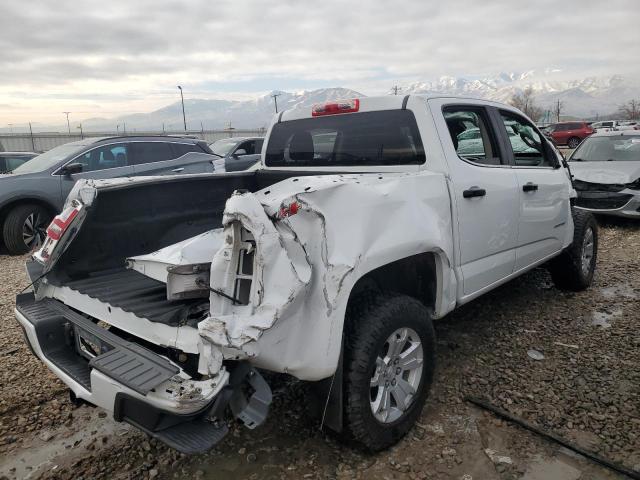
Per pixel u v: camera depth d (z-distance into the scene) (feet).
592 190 28.86
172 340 7.17
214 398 6.70
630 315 15.25
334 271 7.62
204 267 7.63
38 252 10.27
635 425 9.68
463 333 14.14
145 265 8.29
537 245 14.47
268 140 14.17
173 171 29.50
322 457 9.02
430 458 8.93
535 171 14.17
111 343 7.76
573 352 12.84
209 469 8.79
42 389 11.68
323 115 12.62
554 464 8.73
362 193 8.36
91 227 9.98
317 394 8.51
